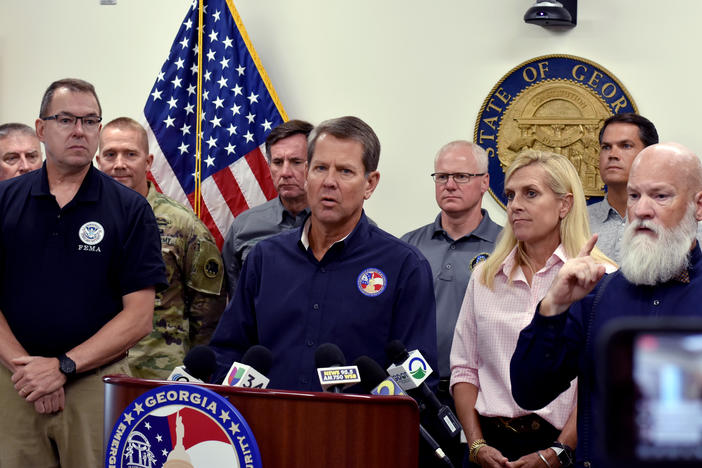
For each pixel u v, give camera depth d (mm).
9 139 5043
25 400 3059
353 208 2656
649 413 669
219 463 1791
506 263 3084
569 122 4879
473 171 4051
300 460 1821
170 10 5566
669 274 2119
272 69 5363
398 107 5152
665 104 4766
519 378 2209
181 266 4230
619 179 4195
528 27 4949
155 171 5215
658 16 4773
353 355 2594
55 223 3096
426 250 4121
